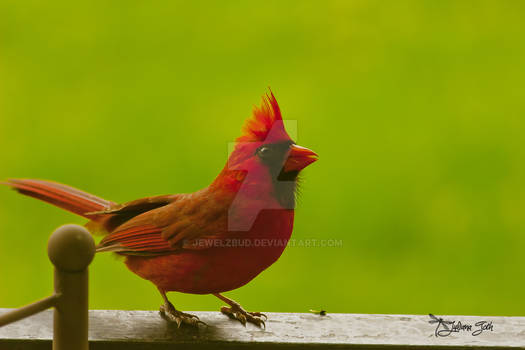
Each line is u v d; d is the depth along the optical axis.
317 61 8.25
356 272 7.08
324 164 7.91
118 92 8.06
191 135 7.86
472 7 8.30
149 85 8.18
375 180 7.71
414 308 7.03
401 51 8.28
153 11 8.38
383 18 8.41
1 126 7.86
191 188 7.61
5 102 7.96
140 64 8.25
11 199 7.10
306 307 6.70
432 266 7.30
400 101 8.20
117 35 8.12
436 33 8.36
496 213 7.69
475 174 7.88
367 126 8.08
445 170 7.84
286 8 8.44
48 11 8.16
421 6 8.30
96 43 8.10
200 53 8.30
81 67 8.15
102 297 6.42
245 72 8.12
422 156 8.03
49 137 7.90
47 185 5.39
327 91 8.12
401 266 7.24
